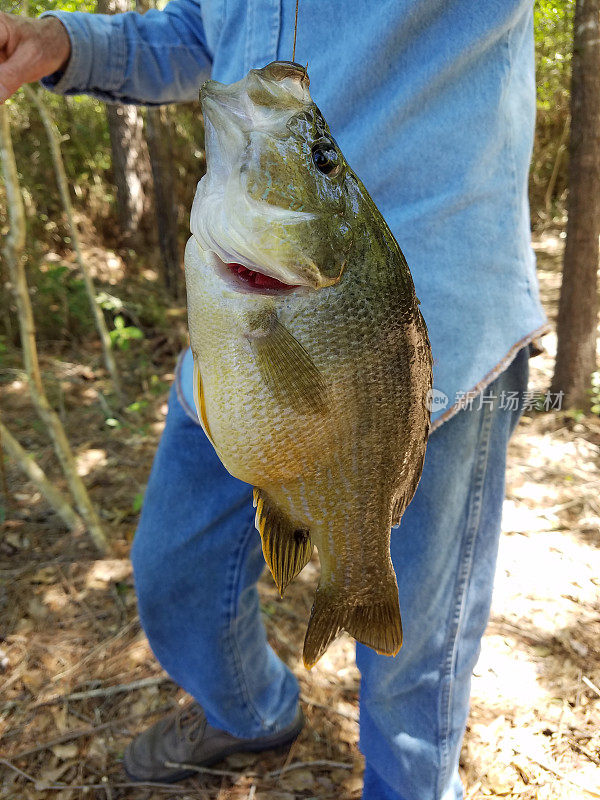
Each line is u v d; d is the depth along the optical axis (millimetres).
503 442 1562
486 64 1282
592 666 2518
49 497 3277
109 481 3850
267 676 2086
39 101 3732
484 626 1688
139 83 1794
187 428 1711
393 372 1024
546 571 3041
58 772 2180
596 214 4074
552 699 2377
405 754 1678
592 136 4035
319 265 922
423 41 1234
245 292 963
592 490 3666
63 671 2555
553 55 8109
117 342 5531
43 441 4262
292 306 960
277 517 1114
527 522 3391
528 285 1483
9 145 2553
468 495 1538
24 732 2312
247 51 1389
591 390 4461
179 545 1755
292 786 2129
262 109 923
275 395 987
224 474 1706
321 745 2254
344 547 1145
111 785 2139
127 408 4566
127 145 7488
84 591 2969
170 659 1947
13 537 3309
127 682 2500
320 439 1021
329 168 947
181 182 8078
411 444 1102
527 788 2066
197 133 8273
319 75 1299
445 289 1312
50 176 7340
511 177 1387
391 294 998
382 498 1113
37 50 1590
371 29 1226
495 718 2299
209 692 1952
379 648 1203
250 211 900
